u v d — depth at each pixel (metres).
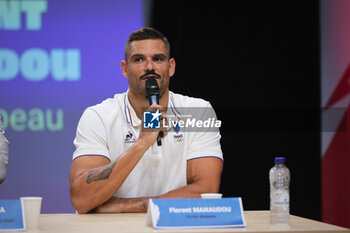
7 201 2.67
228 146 7.03
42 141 6.65
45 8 6.68
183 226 2.59
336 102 7.00
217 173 4.06
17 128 6.61
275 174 2.85
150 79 3.93
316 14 6.94
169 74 4.25
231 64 6.91
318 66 6.98
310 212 7.08
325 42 6.96
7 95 6.61
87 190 3.61
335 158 7.02
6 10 6.62
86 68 6.73
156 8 6.79
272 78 6.98
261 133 7.02
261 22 6.93
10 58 6.62
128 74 4.05
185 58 6.84
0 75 6.60
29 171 6.61
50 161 6.65
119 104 4.20
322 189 7.06
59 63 6.70
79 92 6.72
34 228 2.71
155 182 4.07
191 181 4.10
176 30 6.82
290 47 6.97
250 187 7.06
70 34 6.72
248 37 6.92
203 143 4.16
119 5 6.78
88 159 3.91
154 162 4.05
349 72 6.96
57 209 6.65
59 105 6.69
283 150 7.05
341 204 6.99
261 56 6.96
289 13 6.95
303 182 7.08
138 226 2.73
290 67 6.98
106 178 3.60
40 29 6.68
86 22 6.74
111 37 6.77
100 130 4.05
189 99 4.38
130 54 4.00
